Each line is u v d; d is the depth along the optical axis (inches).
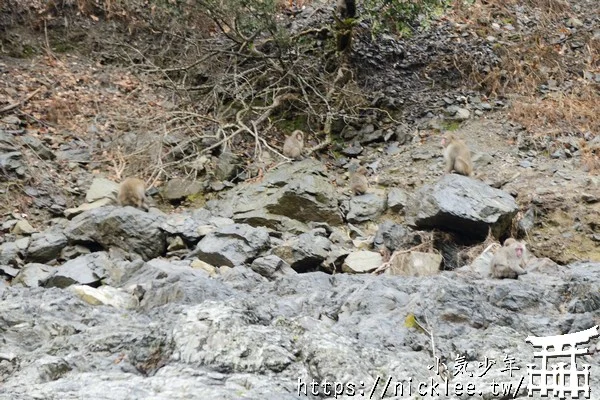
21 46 740.7
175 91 701.3
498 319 346.6
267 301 362.6
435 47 803.4
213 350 289.3
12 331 325.4
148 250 497.0
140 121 651.5
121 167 621.6
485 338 326.0
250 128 687.1
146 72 704.4
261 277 439.8
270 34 745.6
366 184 606.9
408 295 370.0
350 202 588.1
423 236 523.5
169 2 738.2
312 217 562.9
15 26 754.2
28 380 280.5
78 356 296.0
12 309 342.0
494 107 725.9
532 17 871.7
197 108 704.4
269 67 720.3
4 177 563.5
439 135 693.3
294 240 505.4
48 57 737.6
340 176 657.6
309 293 387.9
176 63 756.6
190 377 275.0
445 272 462.0
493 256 443.5
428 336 327.9
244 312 312.2
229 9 682.8
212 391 263.1
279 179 580.1
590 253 550.3
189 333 296.2
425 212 522.9
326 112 721.0
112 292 381.1
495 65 780.0
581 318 353.4
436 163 646.5
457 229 525.3
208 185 611.8
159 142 621.6
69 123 663.1
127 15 792.3
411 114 727.7
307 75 729.0
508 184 604.7
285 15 823.7
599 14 887.7
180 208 598.2
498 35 832.3
